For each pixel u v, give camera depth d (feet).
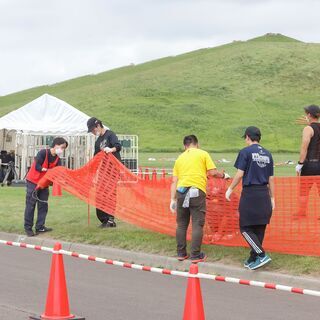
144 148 252.01
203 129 284.41
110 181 46.80
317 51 392.06
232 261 37.22
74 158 103.60
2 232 50.29
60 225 50.98
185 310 22.58
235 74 361.30
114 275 36.65
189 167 37.65
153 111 308.60
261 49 399.24
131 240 43.24
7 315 27.58
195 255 37.81
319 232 36.06
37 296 31.19
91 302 30.07
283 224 37.06
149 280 35.22
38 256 42.42
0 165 97.19
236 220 39.50
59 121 104.37
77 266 39.42
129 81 367.04
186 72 373.61
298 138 267.18
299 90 336.08
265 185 34.60
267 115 300.81
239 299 30.73
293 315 27.66
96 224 51.01
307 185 36.78
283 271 34.45
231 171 136.36
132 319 27.09
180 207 37.91
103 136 48.24
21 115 103.60
